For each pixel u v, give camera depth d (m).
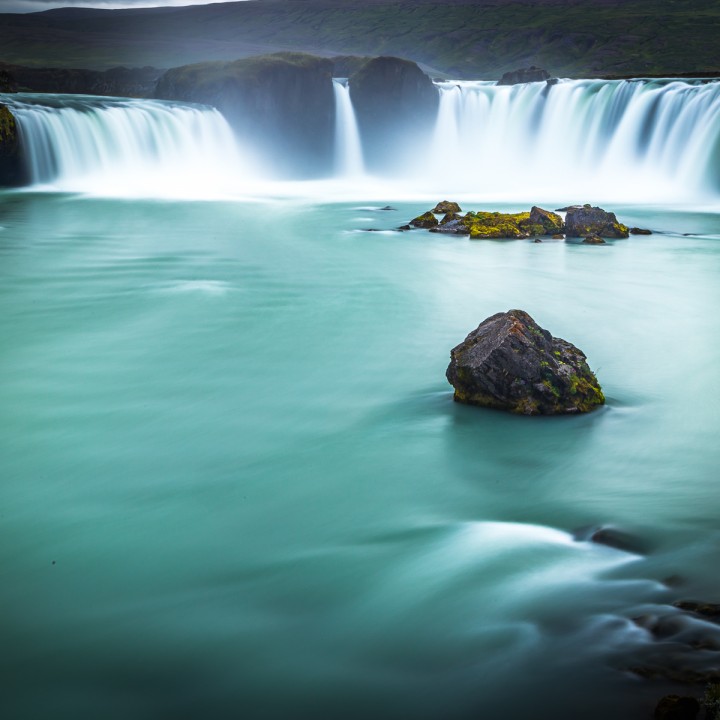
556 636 7.06
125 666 6.81
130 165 44.62
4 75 53.12
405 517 9.52
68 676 6.70
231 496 10.10
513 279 23.36
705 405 13.23
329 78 53.38
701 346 16.72
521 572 8.16
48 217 34.12
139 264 25.14
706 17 188.88
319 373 14.98
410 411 12.99
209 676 6.68
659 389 14.01
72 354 16.06
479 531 9.12
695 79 48.09
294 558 8.55
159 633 7.24
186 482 10.50
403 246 28.88
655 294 21.58
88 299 20.48
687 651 6.74
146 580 8.14
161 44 185.88
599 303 20.56
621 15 197.75
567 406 12.69
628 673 6.51
